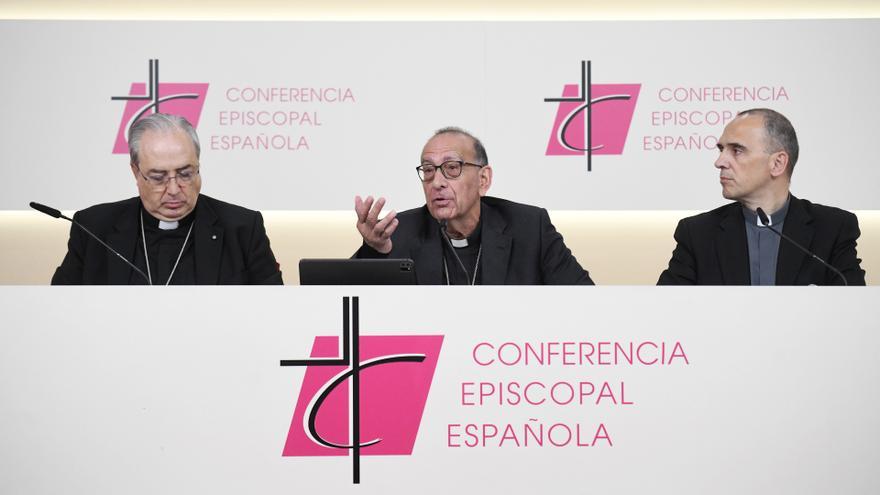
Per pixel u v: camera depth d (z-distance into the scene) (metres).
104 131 6.89
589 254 7.37
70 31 6.89
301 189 6.96
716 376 3.46
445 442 3.43
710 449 3.44
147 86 6.92
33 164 6.86
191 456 3.39
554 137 7.00
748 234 6.86
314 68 6.98
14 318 3.41
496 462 3.43
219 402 3.42
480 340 3.47
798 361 3.46
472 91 7.00
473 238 6.45
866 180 6.95
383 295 3.48
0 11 7.12
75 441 3.38
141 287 3.44
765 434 3.44
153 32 6.93
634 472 3.43
